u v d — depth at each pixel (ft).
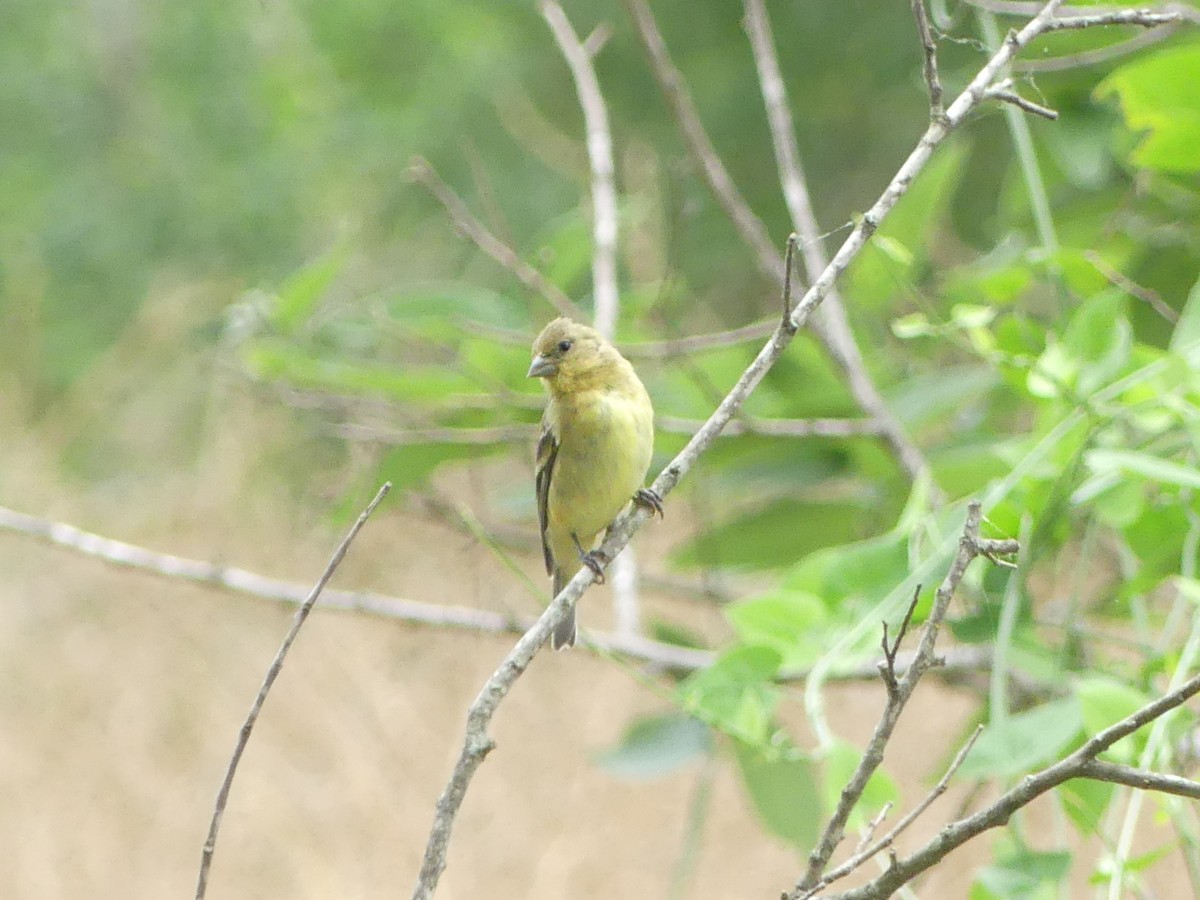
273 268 81.97
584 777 60.85
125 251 86.07
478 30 82.74
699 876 55.62
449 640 67.92
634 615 32.60
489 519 37.32
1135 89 26.48
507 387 34.04
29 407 85.40
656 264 49.67
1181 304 33.45
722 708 23.09
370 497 34.76
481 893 55.88
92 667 69.92
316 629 69.82
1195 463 23.90
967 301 31.65
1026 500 23.54
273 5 86.89
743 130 75.61
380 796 60.49
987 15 29.01
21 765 64.59
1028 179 28.50
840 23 74.49
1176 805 19.88
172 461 81.05
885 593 23.35
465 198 78.33
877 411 30.12
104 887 58.54
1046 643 27.32
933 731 56.08
